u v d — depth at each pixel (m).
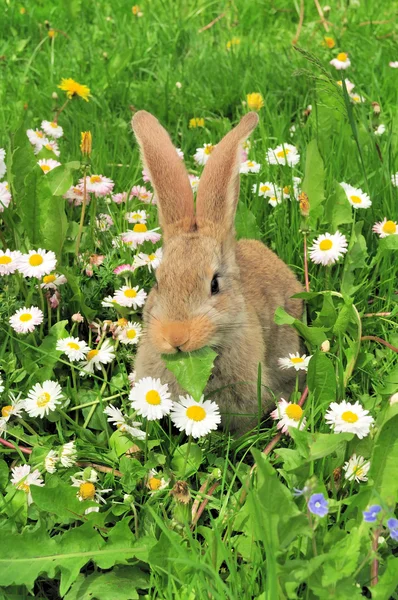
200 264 0.68
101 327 0.77
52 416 0.70
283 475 0.62
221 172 0.73
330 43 1.12
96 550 0.61
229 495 0.65
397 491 0.60
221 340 0.70
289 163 0.91
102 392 0.72
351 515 0.61
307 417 0.69
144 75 1.14
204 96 1.07
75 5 1.26
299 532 0.56
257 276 0.77
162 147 0.74
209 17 1.30
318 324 0.75
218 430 0.74
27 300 0.75
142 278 0.80
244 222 0.84
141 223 0.83
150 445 0.67
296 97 1.06
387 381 0.71
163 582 0.60
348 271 0.78
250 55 1.14
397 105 1.01
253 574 0.58
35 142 0.88
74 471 0.66
